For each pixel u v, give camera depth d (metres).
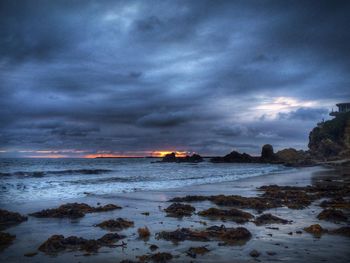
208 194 24.45
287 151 128.88
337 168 71.25
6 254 9.83
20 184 31.05
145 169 70.62
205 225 13.71
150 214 16.28
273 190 26.03
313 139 140.50
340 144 126.69
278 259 9.15
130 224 13.72
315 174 49.66
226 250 10.02
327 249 10.12
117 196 23.06
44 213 15.80
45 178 39.75
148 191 26.36
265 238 11.45
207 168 78.62
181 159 141.00
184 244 10.72
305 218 15.21
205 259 9.19
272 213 16.61
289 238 11.45
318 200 21.50
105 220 14.76
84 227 13.46
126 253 9.84
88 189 27.73
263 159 123.75
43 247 10.34
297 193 24.05
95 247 10.37
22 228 13.26
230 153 131.50
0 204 19.28
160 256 9.26
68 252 9.95
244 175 48.47
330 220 14.69
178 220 14.83
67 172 51.94
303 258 9.23
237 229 12.02
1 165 79.25
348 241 11.08
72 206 17.50
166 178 41.56
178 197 21.70
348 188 27.05
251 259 9.16
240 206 18.80
